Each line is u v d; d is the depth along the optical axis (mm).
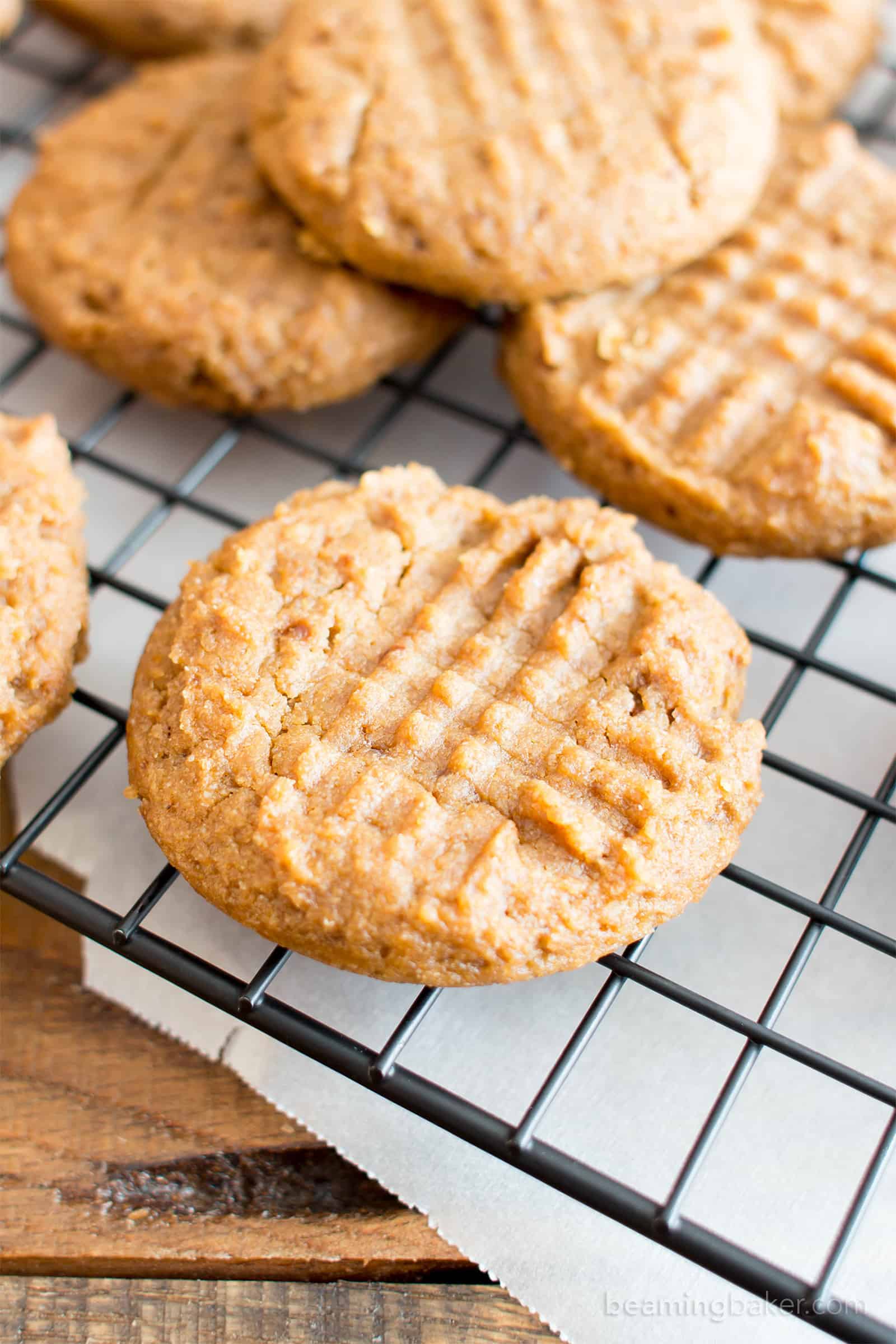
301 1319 205
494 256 236
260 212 251
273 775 202
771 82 256
